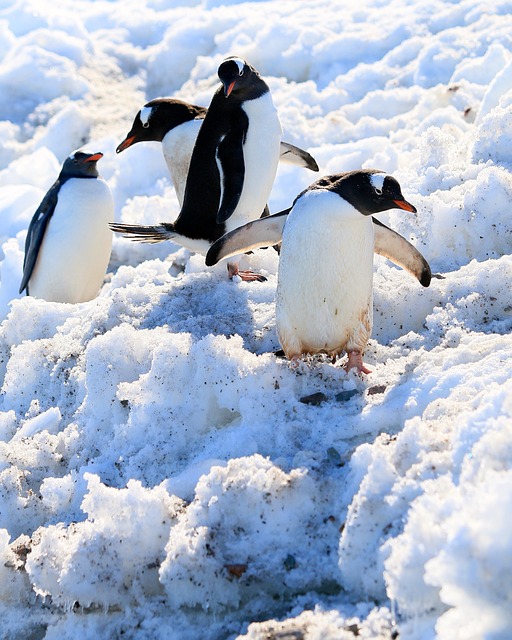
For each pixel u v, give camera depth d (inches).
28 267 743.1
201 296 562.9
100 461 436.5
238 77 582.6
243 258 613.0
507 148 606.2
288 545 338.3
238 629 326.6
